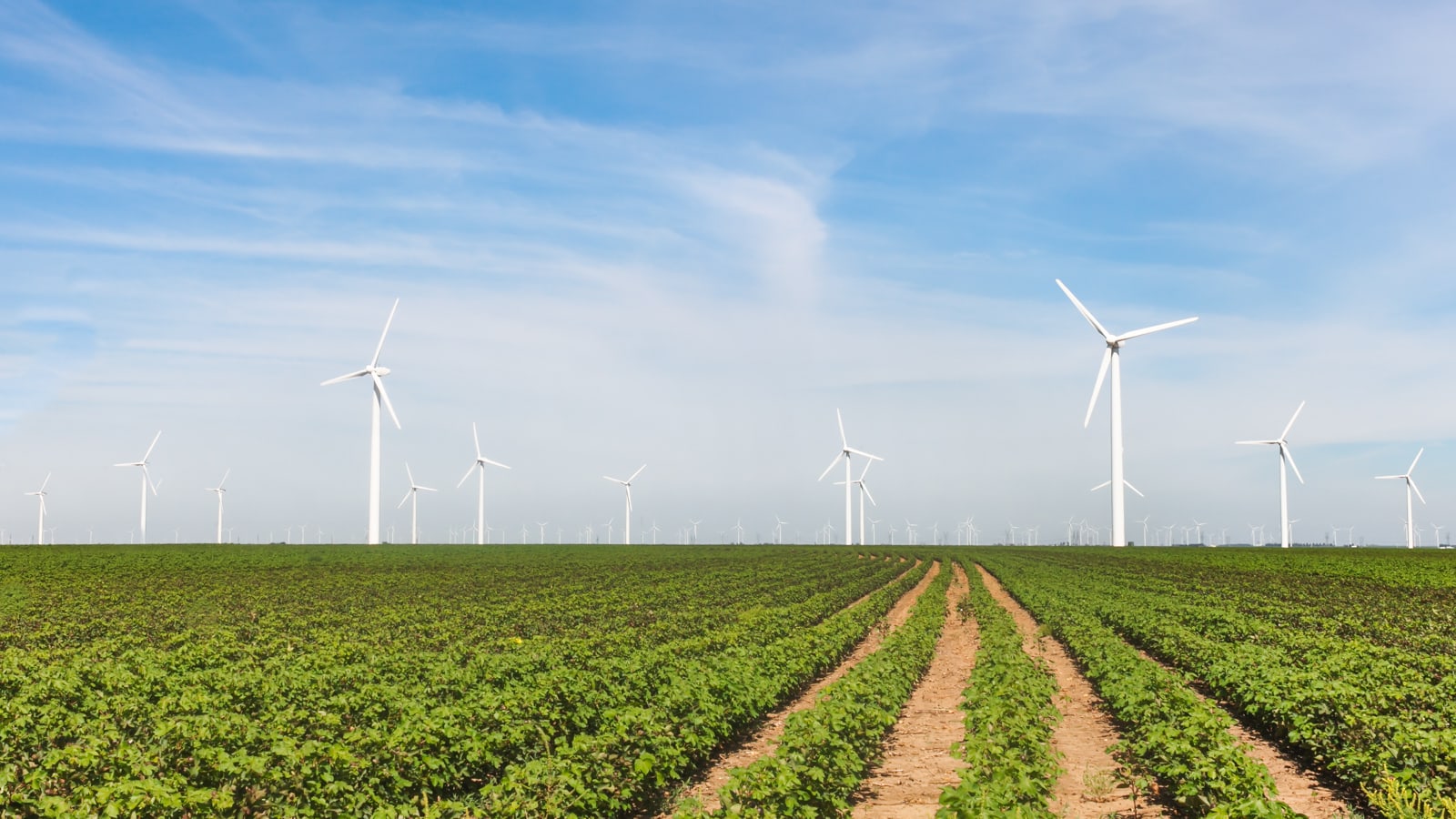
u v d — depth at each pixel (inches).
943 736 813.9
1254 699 784.3
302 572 2738.7
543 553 4028.1
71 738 625.9
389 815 470.6
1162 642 1151.0
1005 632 1220.5
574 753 562.3
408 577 2598.4
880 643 1398.9
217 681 804.0
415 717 617.9
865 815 594.9
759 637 1244.5
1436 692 726.5
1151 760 608.1
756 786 499.5
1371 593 2075.5
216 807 476.4
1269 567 3058.6
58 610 1708.9
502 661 908.6
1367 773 585.0
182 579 2486.5
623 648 1132.5
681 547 5334.6
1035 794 509.0
